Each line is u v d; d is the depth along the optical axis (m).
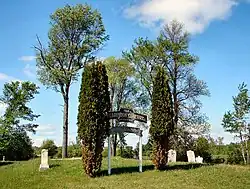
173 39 44.78
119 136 53.94
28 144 59.38
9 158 57.38
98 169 25.27
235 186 20.08
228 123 49.25
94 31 40.81
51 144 65.81
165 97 26.77
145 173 25.14
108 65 49.16
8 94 56.38
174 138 44.62
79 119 25.20
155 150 26.25
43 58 40.41
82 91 25.53
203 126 45.28
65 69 40.19
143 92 47.66
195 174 23.52
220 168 25.41
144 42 45.84
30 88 57.12
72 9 39.88
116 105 51.56
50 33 40.16
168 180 22.25
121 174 25.05
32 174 26.53
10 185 23.36
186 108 44.53
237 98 48.84
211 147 54.16
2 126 54.56
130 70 48.94
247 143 49.94
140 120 26.58
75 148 53.03
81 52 39.94
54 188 21.67
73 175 25.28
